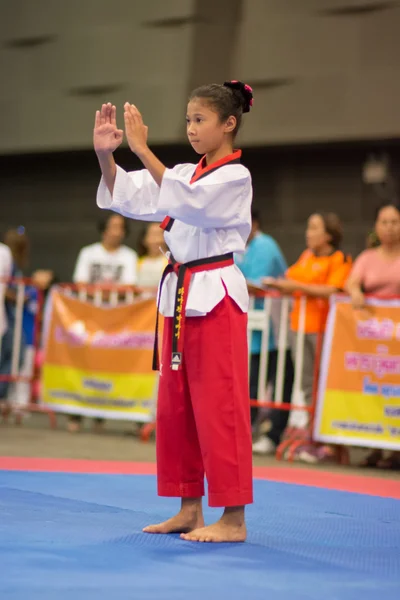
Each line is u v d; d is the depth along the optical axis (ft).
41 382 30.45
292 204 40.45
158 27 39.45
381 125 35.37
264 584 9.87
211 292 12.14
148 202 12.39
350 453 28.48
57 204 46.21
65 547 11.23
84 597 8.85
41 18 42.55
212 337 12.18
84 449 24.43
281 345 25.82
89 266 30.60
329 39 36.45
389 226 24.36
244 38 38.11
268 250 27.25
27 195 47.11
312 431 25.04
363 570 10.93
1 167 47.47
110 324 29.17
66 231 45.96
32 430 29.25
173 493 12.71
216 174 12.07
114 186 12.17
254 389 27.22
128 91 40.16
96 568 10.18
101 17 40.91
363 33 35.70
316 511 15.48
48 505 14.58
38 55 42.75
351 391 24.53
